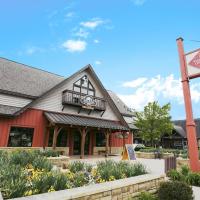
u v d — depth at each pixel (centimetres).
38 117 1772
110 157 2073
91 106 2098
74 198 459
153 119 3067
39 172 688
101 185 562
